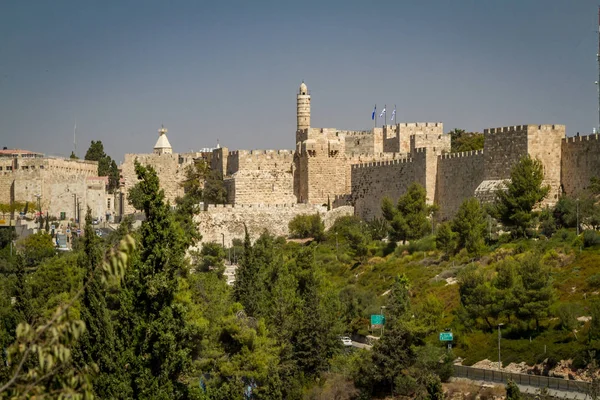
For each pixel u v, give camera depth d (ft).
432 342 334.24
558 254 372.38
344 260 480.64
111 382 229.45
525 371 302.25
